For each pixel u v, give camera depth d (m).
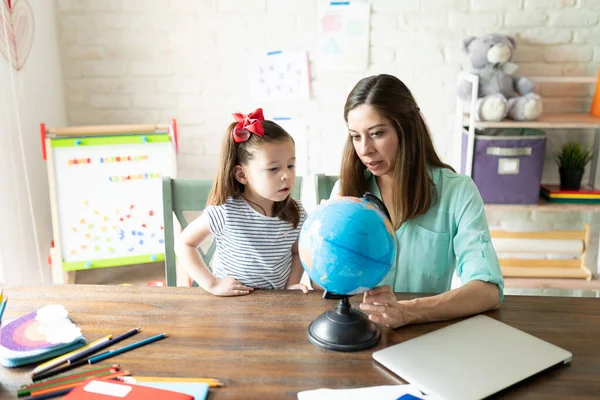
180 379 0.88
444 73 2.46
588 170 2.53
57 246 2.21
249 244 1.35
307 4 2.40
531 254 2.54
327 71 2.47
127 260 2.27
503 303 1.15
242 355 0.95
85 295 1.19
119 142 2.21
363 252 0.88
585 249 2.41
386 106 1.19
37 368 0.91
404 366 0.90
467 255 1.21
